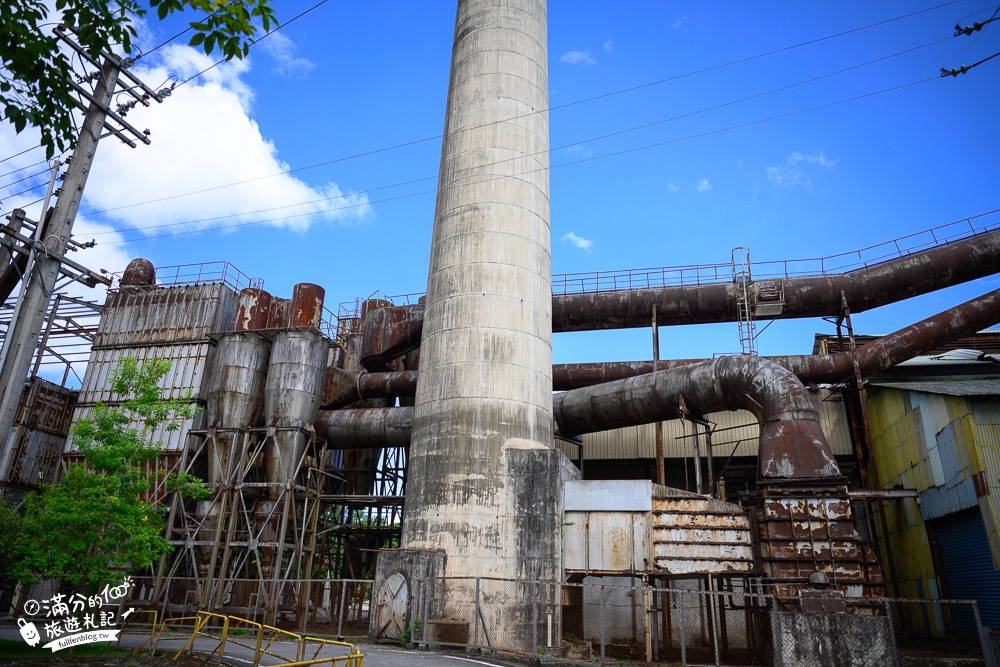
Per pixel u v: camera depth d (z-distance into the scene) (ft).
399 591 81.61
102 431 68.39
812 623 66.74
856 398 128.77
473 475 87.20
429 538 85.97
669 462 143.95
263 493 114.11
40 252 67.56
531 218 103.91
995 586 83.25
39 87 32.68
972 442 86.22
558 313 127.54
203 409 124.06
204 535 109.70
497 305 96.17
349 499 115.03
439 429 91.04
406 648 75.41
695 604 119.44
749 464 140.56
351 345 157.17
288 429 113.60
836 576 77.61
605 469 147.74
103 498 63.36
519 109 108.88
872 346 112.78
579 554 87.56
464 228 101.24
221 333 125.90
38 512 63.82
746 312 119.65
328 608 128.06
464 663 62.44
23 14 32.24
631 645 98.22
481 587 81.71
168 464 118.83
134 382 74.23
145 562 65.62
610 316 126.52
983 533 85.97
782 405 87.66
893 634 63.82
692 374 98.89
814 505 81.61
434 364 95.61
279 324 129.49
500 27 114.01
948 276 117.39
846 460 130.93
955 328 113.39
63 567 62.08
